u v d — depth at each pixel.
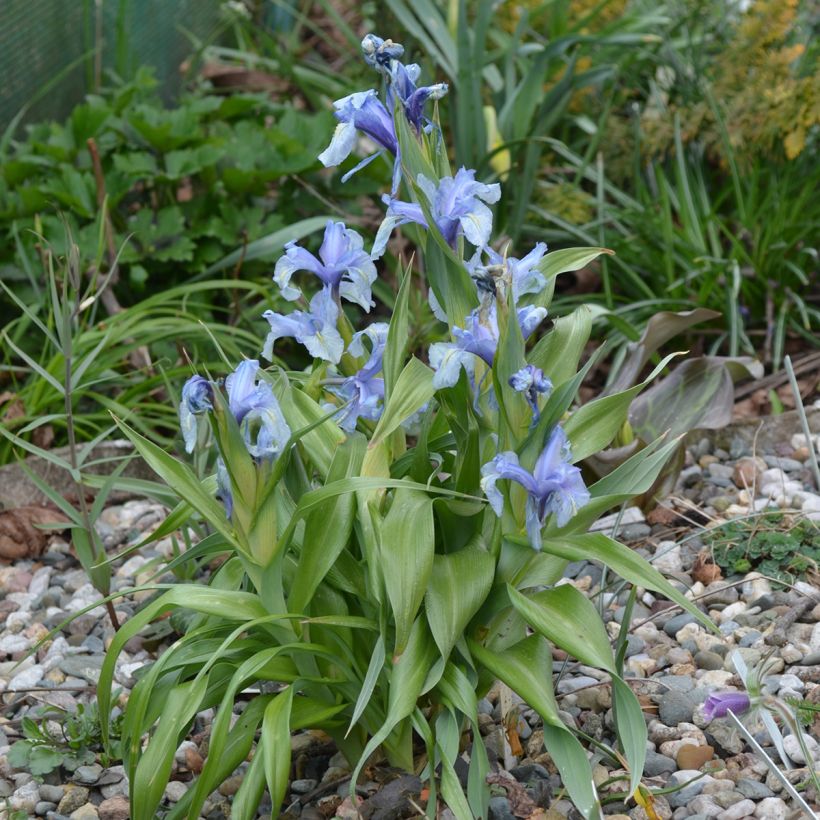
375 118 0.98
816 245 1.77
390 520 0.97
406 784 1.03
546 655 0.99
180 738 0.99
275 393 1.04
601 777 1.05
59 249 1.61
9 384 1.63
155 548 1.39
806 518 1.32
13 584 1.36
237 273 1.64
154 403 1.58
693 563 1.29
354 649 1.03
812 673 1.13
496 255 0.96
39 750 1.11
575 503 0.94
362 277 1.02
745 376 1.47
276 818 0.94
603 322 1.68
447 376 0.94
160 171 1.71
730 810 1.02
